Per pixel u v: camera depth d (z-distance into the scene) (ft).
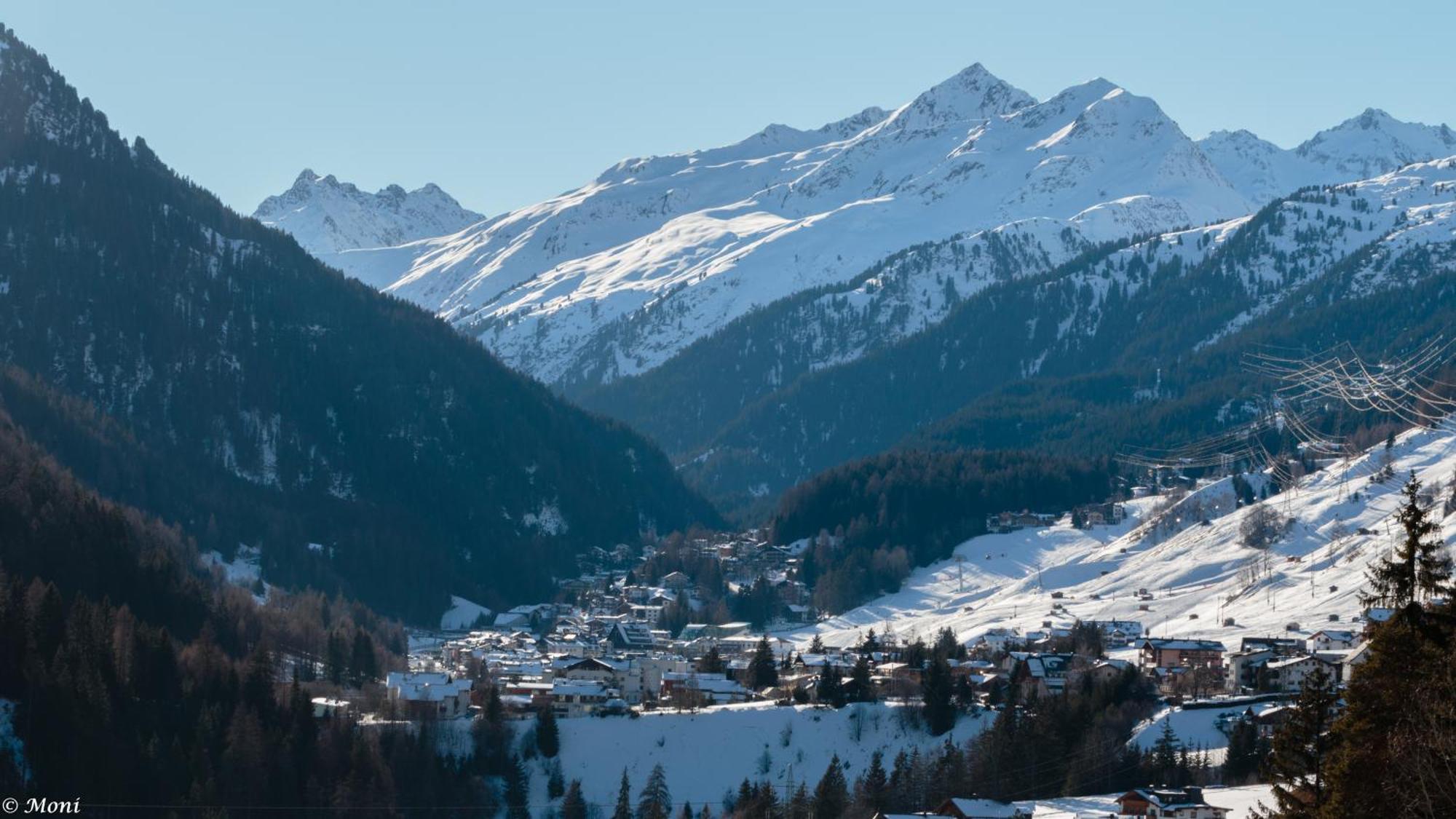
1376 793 412.36
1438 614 439.22
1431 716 369.71
